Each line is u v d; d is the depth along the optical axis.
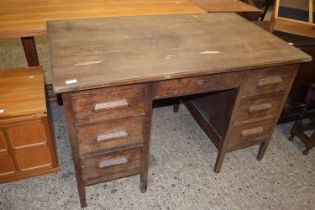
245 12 1.93
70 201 1.44
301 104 1.98
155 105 2.20
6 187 1.48
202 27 1.48
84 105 1.04
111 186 1.54
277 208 1.51
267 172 1.71
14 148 1.35
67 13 1.59
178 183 1.59
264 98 1.40
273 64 1.22
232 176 1.66
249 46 1.32
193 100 1.84
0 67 2.54
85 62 1.07
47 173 1.53
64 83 0.94
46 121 1.32
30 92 1.35
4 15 1.50
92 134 1.14
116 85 1.00
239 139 1.54
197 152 1.81
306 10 1.97
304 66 1.77
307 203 1.55
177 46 1.25
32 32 1.37
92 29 1.34
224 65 1.14
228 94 1.39
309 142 1.82
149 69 1.06
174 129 1.98
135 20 1.49
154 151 1.79
